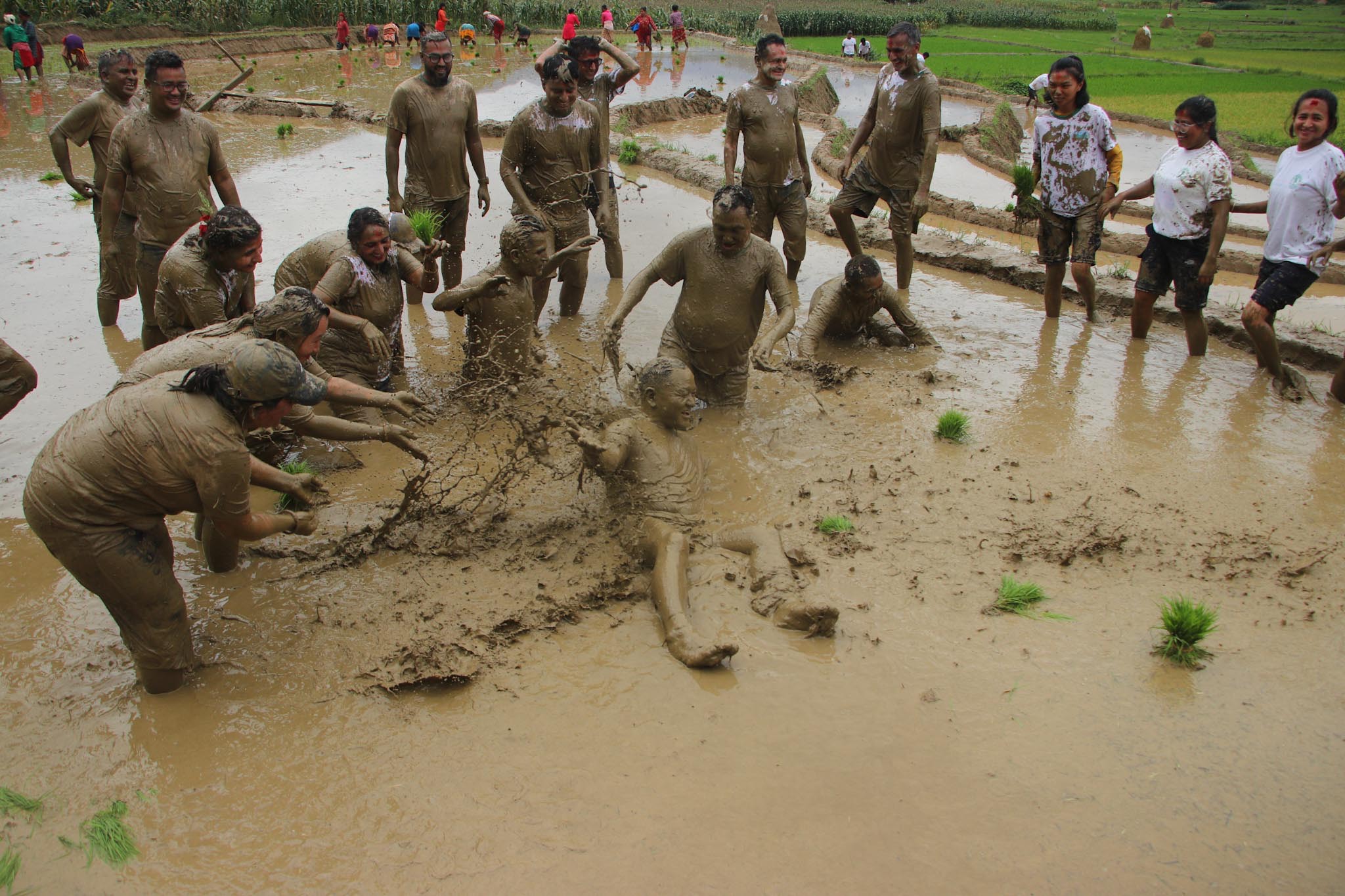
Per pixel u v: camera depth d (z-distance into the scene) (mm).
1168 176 8312
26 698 4367
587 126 9211
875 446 6855
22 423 6992
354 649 4668
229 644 4719
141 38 33438
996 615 4957
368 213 6770
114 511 4016
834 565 5352
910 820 3715
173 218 7875
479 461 6582
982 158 20344
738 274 7062
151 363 4906
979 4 79438
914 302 10367
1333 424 7332
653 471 5688
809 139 22156
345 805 3785
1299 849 3611
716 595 5074
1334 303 10734
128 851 3570
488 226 12484
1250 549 5578
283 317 4902
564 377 7898
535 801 3783
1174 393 7895
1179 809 3787
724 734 4148
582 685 4453
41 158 16500
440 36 9156
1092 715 4281
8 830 3672
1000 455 6742
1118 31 65125
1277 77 36375
